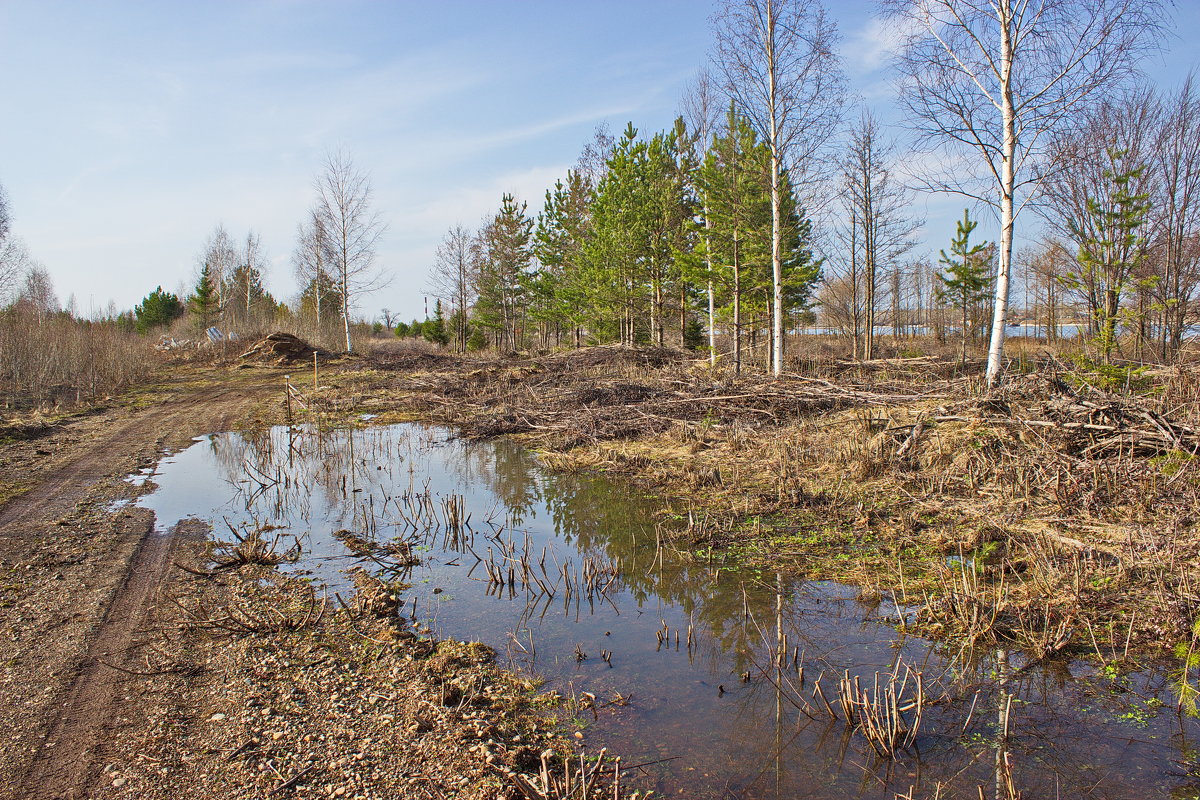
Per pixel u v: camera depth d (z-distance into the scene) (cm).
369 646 491
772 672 458
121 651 479
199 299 4209
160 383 2447
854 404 1216
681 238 2444
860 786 340
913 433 923
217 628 516
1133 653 452
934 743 375
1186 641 449
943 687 430
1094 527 620
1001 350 1065
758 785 343
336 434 1495
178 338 4078
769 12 1495
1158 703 401
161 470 1100
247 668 456
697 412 1354
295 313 4488
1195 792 327
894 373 1720
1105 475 675
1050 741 371
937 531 689
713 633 520
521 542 749
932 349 3028
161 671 450
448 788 333
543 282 3581
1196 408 770
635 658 480
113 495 928
